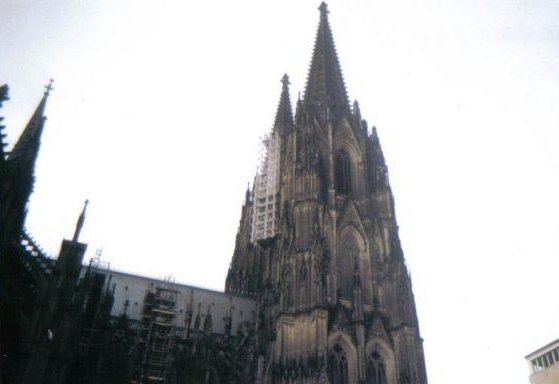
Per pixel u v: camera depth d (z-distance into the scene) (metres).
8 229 63.25
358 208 110.69
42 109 77.81
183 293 113.56
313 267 92.69
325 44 147.12
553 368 116.62
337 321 90.06
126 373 86.75
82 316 82.19
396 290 98.75
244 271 131.88
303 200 104.38
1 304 62.16
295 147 118.44
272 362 85.75
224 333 103.69
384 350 91.94
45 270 66.62
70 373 81.12
